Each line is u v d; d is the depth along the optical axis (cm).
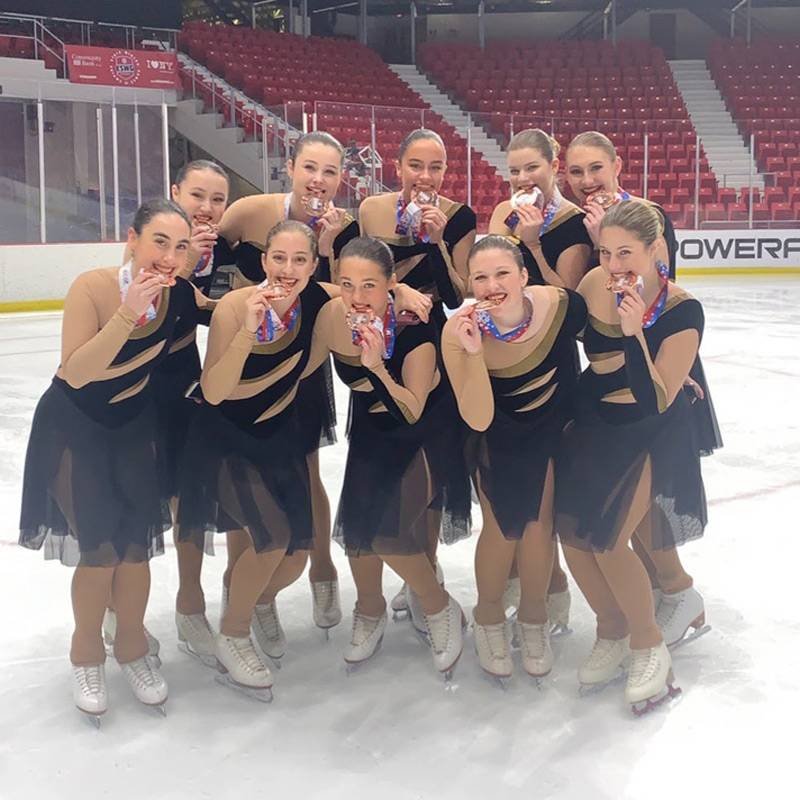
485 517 318
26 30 1630
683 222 1820
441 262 359
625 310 281
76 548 308
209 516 319
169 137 1659
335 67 2125
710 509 510
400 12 2544
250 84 1864
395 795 259
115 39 1739
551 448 314
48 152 1344
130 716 306
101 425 299
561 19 2608
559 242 351
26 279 1316
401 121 1609
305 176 346
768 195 1855
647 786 263
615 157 351
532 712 305
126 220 1416
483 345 306
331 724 299
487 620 323
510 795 259
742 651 348
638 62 2367
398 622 382
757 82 2297
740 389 820
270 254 295
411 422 310
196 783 266
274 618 342
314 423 351
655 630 307
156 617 386
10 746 288
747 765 274
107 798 260
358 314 296
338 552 464
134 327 284
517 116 1852
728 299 1488
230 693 321
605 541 300
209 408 315
